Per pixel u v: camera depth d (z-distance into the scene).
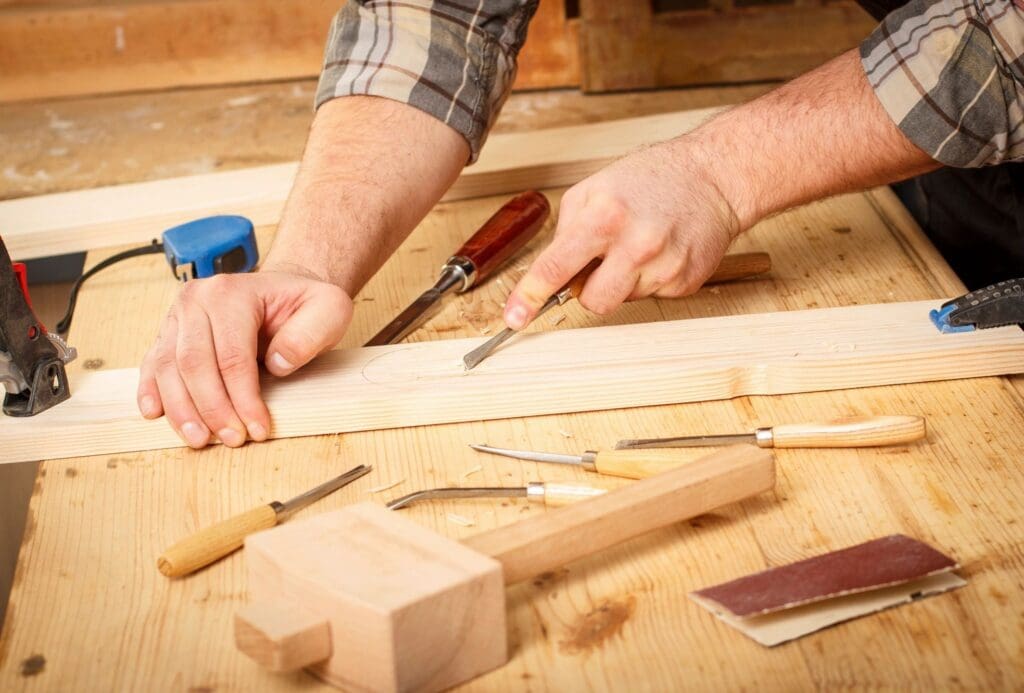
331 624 0.82
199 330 1.17
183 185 1.83
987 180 1.68
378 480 1.13
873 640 0.89
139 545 1.05
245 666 0.89
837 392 1.26
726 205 1.29
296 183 1.44
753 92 2.47
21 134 2.40
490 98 1.51
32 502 1.12
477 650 0.85
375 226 1.39
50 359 1.21
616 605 0.94
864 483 1.09
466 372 1.25
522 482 1.12
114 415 1.20
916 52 1.21
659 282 1.28
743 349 1.27
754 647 0.89
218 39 2.57
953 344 1.25
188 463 1.17
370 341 1.35
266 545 0.86
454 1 1.47
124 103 2.55
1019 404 1.21
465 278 1.46
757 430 1.14
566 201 1.28
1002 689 0.84
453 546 0.86
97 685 0.88
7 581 1.74
